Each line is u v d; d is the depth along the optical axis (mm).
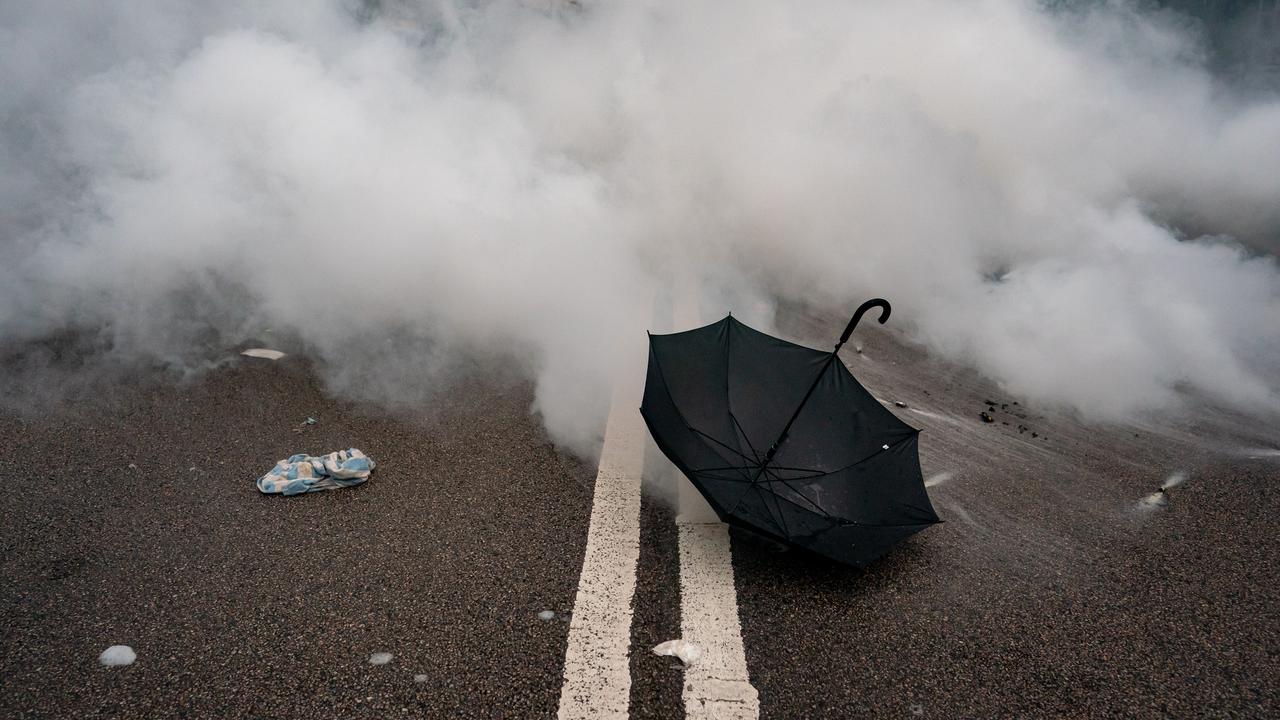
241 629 2137
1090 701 2076
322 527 2574
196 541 2480
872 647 2207
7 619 2131
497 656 2088
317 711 1896
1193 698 2107
